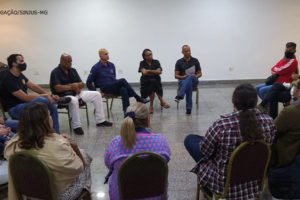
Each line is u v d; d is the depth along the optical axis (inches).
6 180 82.7
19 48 226.4
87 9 218.1
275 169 77.7
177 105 175.8
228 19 221.0
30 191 64.9
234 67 232.2
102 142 131.2
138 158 59.1
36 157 59.6
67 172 64.4
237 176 65.6
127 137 63.5
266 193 89.0
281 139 74.8
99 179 100.1
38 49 226.8
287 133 73.5
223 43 226.5
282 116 72.5
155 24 221.8
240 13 219.6
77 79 150.6
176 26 222.4
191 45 226.8
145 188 63.5
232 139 62.6
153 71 163.5
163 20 220.8
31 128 61.5
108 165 68.8
